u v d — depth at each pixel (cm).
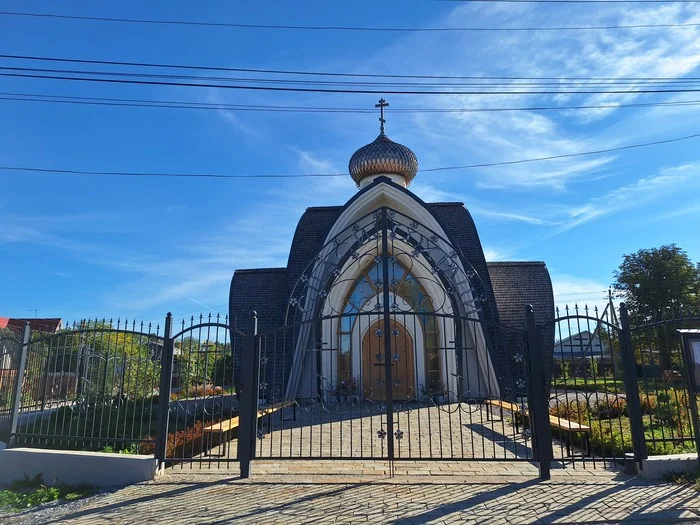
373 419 1260
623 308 738
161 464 745
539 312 1700
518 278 1791
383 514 557
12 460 750
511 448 898
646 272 3391
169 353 767
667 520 530
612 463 777
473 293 1475
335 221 1642
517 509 568
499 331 1556
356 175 1962
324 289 1570
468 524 525
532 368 719
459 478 702
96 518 567
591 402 1290
